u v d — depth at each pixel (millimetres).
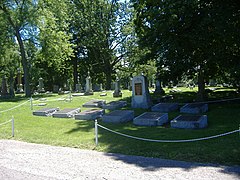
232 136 9109
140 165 6879
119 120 12766
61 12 33719
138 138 9070
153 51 18953
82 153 8258
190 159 7172
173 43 16672
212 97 21266
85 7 43875
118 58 45781
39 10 30609
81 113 14547
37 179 6094
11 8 30266
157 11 16562
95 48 47219
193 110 14312
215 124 11492
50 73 58344
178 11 15531
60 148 8977
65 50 33594
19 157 7914
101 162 7250
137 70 45719
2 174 6473
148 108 16578
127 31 43281
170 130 10625
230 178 5766
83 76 58812
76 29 46062
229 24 14375
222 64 16328
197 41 15797
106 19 44156
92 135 10555
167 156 7535
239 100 17531
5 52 34719
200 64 17938
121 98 23250
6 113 17297
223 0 14859
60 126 12680
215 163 6777
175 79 19531
